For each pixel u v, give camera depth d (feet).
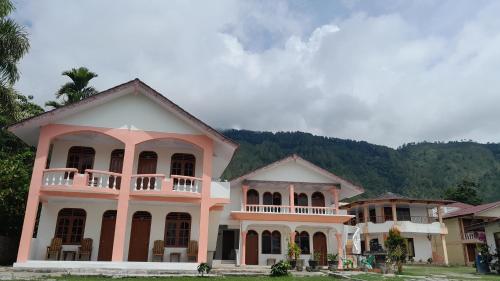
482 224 82.94
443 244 112.16
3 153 74.43
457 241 122.31
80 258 59.93
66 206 62.03
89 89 89.71
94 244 61.26
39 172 56.54
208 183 61.11
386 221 111.75
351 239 92.48
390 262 70.69
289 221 81.00
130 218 63.67
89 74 89.20
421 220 116.88
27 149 79.87
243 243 79.00
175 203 62.39
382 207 116.67
